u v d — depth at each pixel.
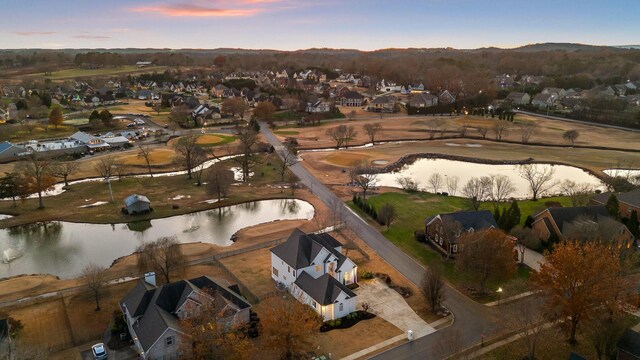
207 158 146.50
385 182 126.69
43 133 177.62
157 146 160.38
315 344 55.59
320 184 122.69
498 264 65.50
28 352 50.16
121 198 110.88
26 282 71.06
